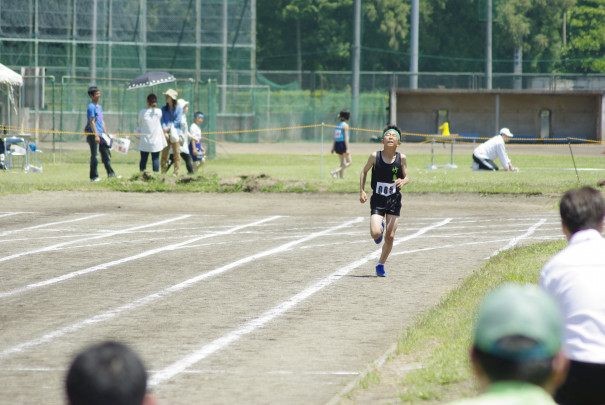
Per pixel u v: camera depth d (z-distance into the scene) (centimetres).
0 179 6272
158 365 1809
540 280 1144
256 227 4172
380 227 2812
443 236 3831
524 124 15700
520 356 602
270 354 1895
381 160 2856
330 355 1884
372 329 2125
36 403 1562
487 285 2481
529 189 5616
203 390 1631
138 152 10944
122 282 2772
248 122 14812
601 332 1073
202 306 2408
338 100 16288
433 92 15525
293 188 5688
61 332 2105
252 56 14638
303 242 3684
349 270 2992
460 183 5912
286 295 2562
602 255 1122
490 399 598
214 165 8544
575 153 11100
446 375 1597
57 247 3519
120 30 14162
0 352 1919
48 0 13875
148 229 4094
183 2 14375
